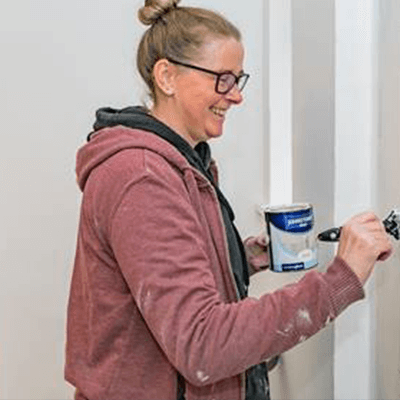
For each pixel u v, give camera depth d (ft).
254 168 7.20
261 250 4.42
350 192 4.60
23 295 7.02
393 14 4.05
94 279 3.44
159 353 3.48
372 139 4.50
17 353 7.14
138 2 6.63
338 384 4.94
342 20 4.37
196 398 3.50
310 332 3.06
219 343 2.94
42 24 6.53
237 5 6.82
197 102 3.45
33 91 6.64
